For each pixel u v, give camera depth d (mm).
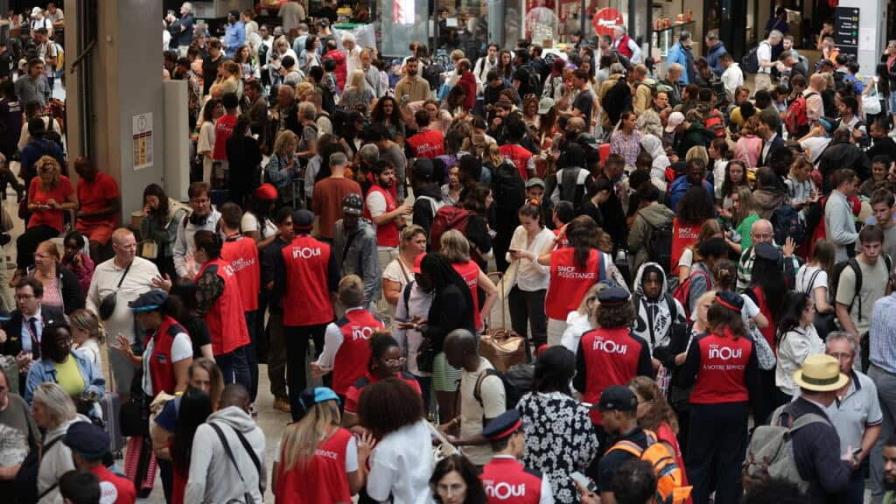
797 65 65688
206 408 18000
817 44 79938
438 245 29609
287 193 36000
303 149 38719
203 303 23516
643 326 22656
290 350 25547
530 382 19828
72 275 25922
